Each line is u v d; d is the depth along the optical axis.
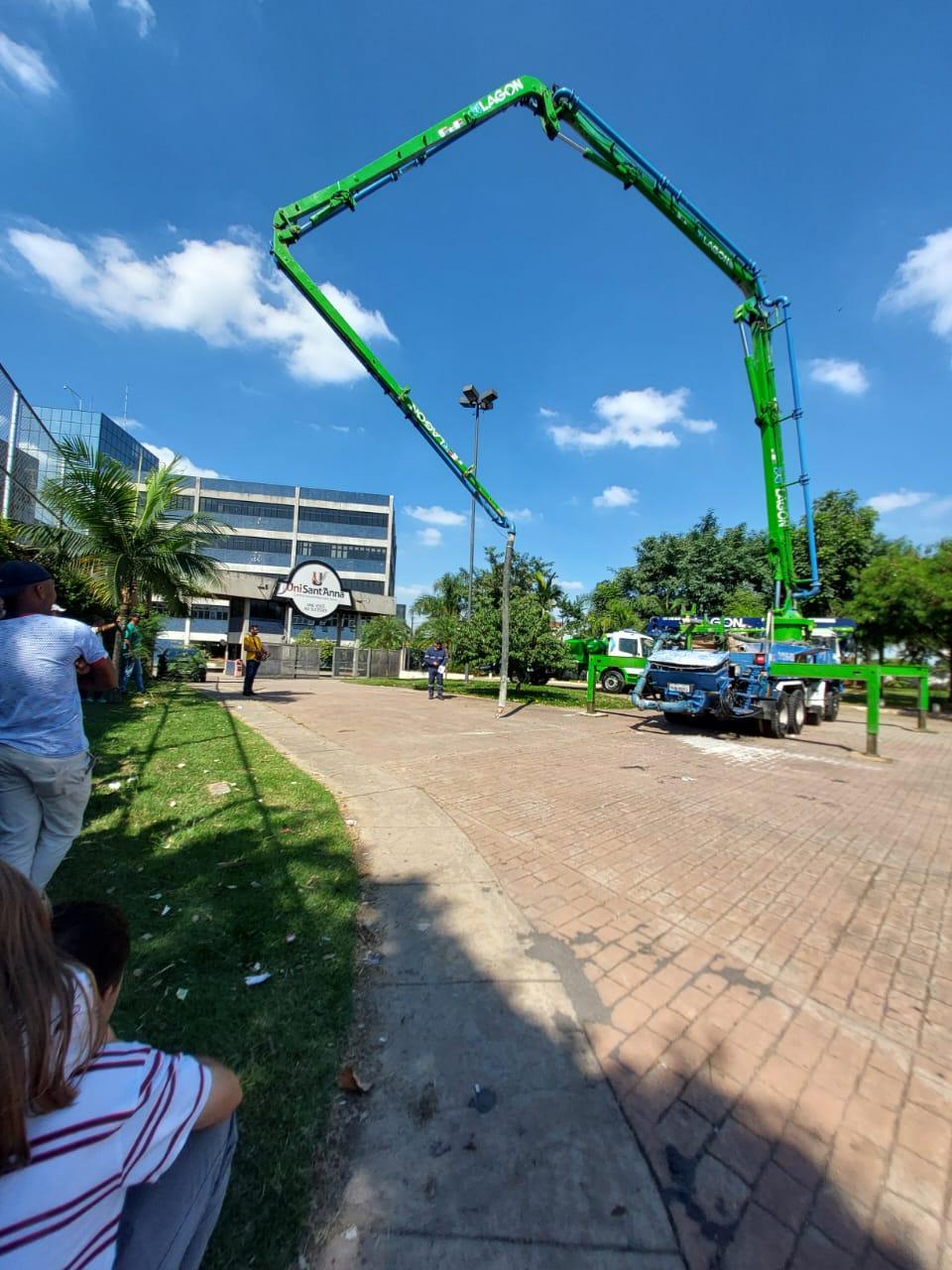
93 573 12.08
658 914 3.55
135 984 2.48
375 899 3.48
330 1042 2.23
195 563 11.95
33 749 2.71
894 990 2.89
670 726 12.59
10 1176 0.83
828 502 28.33
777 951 3.21
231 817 4.65
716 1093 2.14
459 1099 2.03
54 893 3.28
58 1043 0.89
